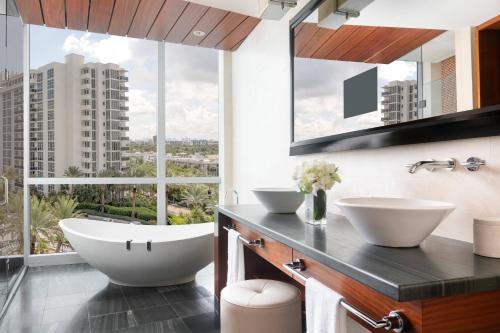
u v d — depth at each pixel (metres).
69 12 3.24
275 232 1.62
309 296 1.31
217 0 3.05
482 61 1.35
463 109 1.42
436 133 1.50
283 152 3.06
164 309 2.73
